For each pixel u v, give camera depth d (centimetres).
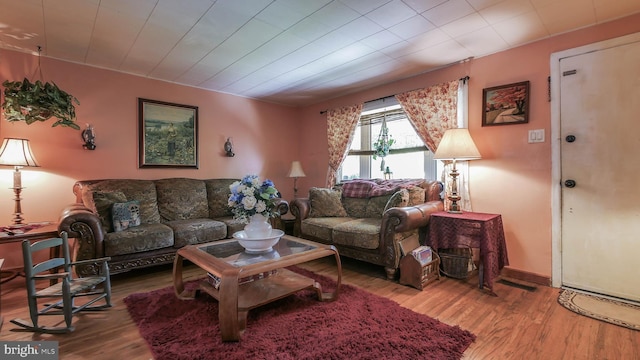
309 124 507
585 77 243
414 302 231
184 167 397
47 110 269
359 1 205
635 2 207
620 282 229
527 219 273
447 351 164
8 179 284
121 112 347
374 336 179
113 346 172
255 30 248
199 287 231
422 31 250
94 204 284
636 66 222
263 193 236
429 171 369
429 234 288
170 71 347
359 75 360
